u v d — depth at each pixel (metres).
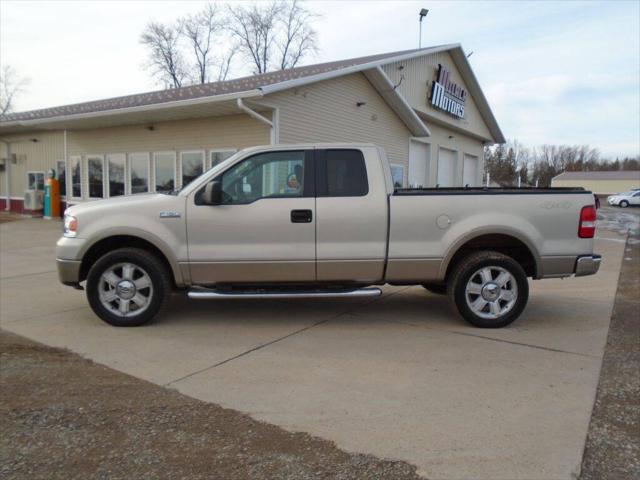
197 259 5.38
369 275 5.45
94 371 4.23
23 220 18.64
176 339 5.15
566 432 3.24
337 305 6.67
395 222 5.38
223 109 12.73
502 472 2.79
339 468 2.83
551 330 5.52
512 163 73.38
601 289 7.85
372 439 3.15
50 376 4.09
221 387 3.94
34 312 6.19
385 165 5.52
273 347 4.91
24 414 3.42
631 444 3.12
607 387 3.97
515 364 4.46
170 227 5.38
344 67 15.13
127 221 5.39
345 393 3.83
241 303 6.76
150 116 13.98
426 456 2.96
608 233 18.50
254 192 5.47
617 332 5.46
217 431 3.23
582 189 5.58
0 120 21.19
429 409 3.56
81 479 2.72
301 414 3.48
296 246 5.37
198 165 14.32
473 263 5.43
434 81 20.36
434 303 6.80
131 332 5.38
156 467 2.83
